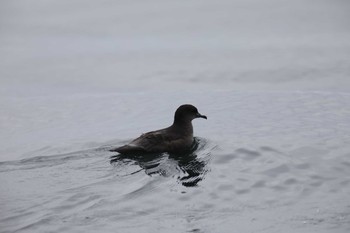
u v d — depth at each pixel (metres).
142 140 16.59
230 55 40.56
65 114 24.88
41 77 35.84
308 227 11.57
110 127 21.53
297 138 17.59
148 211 12.41
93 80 34.22
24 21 65.31
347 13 60.72
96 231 11.42
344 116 20.77
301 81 30.95
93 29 57.22
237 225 11.73
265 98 25.31
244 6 70.00
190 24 57.47
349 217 11.94
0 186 14.07
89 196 13.21
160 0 78.56
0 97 29.83
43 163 16.02
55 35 54.94
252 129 19.25
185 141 16.89
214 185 13.81
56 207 12.63
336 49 40.81
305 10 64.19
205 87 30.19
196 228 11.59
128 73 35.94
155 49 44.78
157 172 14.78
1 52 46.81
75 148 18.06
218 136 18.36
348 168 14.68
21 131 22.14
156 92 29.12
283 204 12.73
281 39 46.53
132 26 57.94
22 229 11.46
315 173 14.42
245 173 14.59
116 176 14.56
